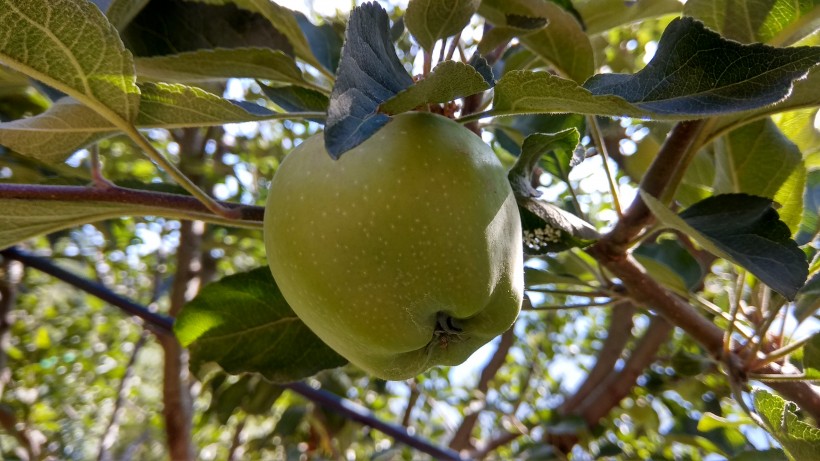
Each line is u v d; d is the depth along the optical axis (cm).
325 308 14
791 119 25
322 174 14
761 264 17
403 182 13
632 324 50
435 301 14
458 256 13
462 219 13
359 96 12
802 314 23
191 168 49
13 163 32
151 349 98
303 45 23
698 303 25
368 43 13
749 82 13
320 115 19
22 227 19
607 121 30
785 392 21
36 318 82
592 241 20
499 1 21
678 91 14
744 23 19
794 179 22
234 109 18
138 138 17
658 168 20
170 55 20
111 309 82
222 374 42
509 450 67
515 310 16
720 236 18
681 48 14
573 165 24
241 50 20
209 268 60
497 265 14
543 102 14
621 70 51
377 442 64
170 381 44
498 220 14
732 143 22
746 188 22
